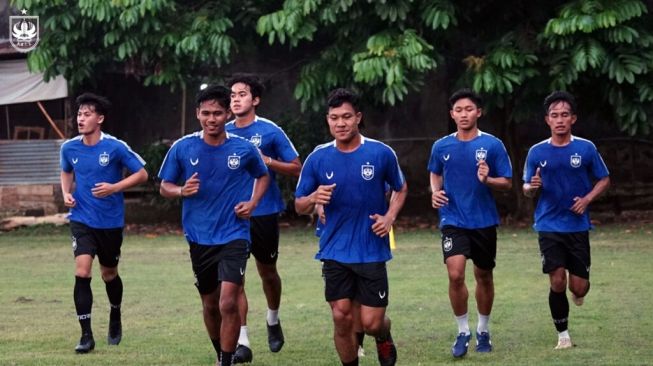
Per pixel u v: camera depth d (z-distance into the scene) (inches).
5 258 1471.5
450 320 919.7
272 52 1946.4
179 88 1838.1
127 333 874.1
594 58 1504.7
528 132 1962.4
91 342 788.0
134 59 1755.7
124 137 1995.6
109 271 823.1
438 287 1117.1
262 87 834.2
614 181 1941.4
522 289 1088.2
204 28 1640.0
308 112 1872.5
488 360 739.4
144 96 1995.6
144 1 1587.1
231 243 683.4
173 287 1155.3
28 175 1939.0
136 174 827.4
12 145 1941.4
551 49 1573.6
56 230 1840.6
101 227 814.5
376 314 647.8
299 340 836.6
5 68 1926.7
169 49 1675.7
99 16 1608.0
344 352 650.8
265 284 801.6
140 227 1882.4
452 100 783.1
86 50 1713.8
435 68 1603.1
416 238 1622.8
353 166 647.1
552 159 788.6
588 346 784.9
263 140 819.4
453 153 776.9
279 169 805.2
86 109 818.8
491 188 776.9
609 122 1763.0
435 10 1560.0
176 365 729.0
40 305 1040.2
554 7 1644.9
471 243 773.3
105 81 1974.7
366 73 1545.3
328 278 650.2
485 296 780.0
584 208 780.6
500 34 1670.8
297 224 1872.5
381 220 642.2
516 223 1782.7
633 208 1939.0
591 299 1010.1
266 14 1720.0
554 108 786.8
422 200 1969.7
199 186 685.3
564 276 784.9
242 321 745.6
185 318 950.4
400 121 1975.9
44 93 1924.2
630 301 995.3
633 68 1524.4
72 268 1353.3
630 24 1546.5
